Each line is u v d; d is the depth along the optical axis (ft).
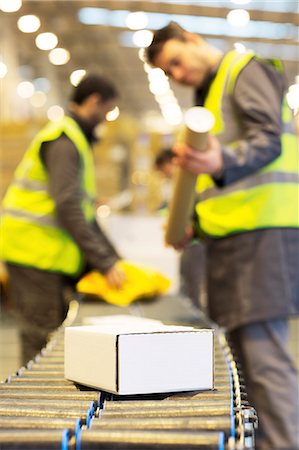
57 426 2.87
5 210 11.03
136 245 21.38
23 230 10.72
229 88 7.84
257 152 7.24
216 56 8.15
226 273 7.98
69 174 10.12
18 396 3.65
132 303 10.83
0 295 23.31
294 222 7.77
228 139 7.93
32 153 10.67
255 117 7.45
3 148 25.64
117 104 11.10
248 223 7.73
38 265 10.77
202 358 3.75
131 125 35.09
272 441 7.40
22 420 2.92
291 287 7.68
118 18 36.73
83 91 10.81
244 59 7.78
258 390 7.62
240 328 7.85
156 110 66.59
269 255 7.69
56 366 4.72
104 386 3.68
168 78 8.50
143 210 34.17
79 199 10.16
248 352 7.74
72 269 10.94
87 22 37.58
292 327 22.12
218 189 7.93
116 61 47.85
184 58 8.09
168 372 3.66
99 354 3.73
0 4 24.90
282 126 7.71
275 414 7.48
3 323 22.80
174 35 8.13
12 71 34.35
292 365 7.68
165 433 2.65
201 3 33.86
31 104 44.65
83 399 3.59
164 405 3.34
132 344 3.58
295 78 49.80
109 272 10.21
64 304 10.98
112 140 30.48
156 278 11.30
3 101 32.89
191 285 15.74
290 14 35.04
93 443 2.64
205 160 6.82
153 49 8.21
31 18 30.17
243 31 38.55
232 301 7.91
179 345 3.68
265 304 7.61
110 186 30.17
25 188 10.77
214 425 2.86
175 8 34.30
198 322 7.97
